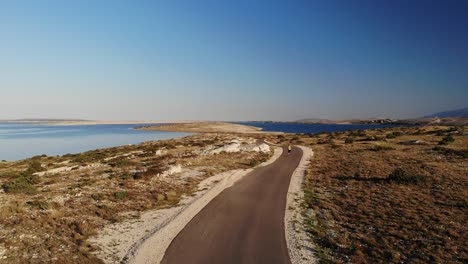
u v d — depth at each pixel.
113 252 13.44
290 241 14.88
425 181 26.22
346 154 47.19
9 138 144.62
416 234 15.38
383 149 49.34
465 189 23.16
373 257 13.24
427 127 93.06
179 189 25.31
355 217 18.45
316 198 23.06
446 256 12.96
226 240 14.79
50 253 12.80
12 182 26.86
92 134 173.25
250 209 20.00
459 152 40.44
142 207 20.30
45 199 21.44
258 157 46.44
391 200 21.34
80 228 15.93
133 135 159.38
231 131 183.88
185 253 13.23
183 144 76.62
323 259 13.01
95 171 35.81
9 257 12.26
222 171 34.25
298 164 39.88
